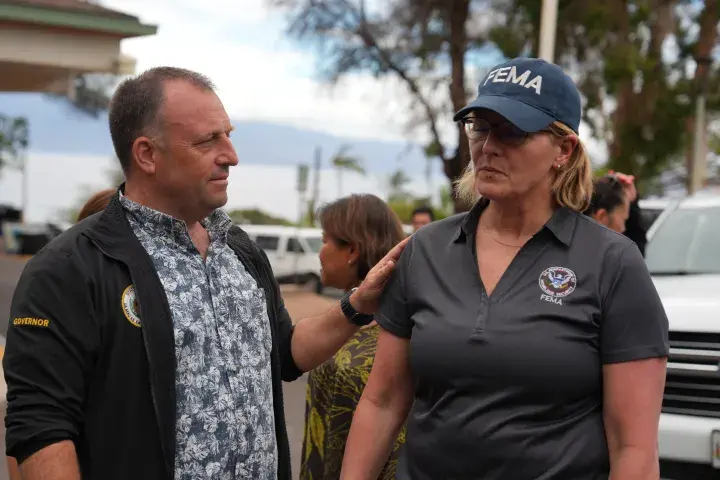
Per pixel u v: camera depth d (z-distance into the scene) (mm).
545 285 1963
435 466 2008
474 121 2078
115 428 1980
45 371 1931
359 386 2654
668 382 3730
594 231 2031
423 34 21812
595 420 1958
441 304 2045
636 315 1919
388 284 2264
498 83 2051
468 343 1958
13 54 9602
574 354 1904
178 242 2131
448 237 2156
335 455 2730
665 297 4117
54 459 1890
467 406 1967
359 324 2482
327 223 2930
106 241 2037
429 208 9055
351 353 2709
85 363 1972
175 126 2076
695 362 3684
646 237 5285
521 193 2021
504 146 2012
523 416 1918
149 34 10164
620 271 1942
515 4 21266
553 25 12469
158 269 2070
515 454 1906
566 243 2002
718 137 27141
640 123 23781
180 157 2082
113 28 9875
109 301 1990
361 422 2240
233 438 2080
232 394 2094
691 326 3732
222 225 2252
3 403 6789
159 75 2117
